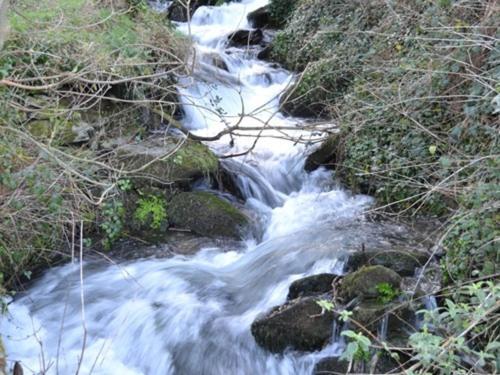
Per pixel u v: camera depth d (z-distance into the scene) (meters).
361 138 8.04
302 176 8.71
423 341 3.50
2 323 5.94
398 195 7.30
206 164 7.86
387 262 5.86
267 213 7.87
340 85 10.00
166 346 5.61
